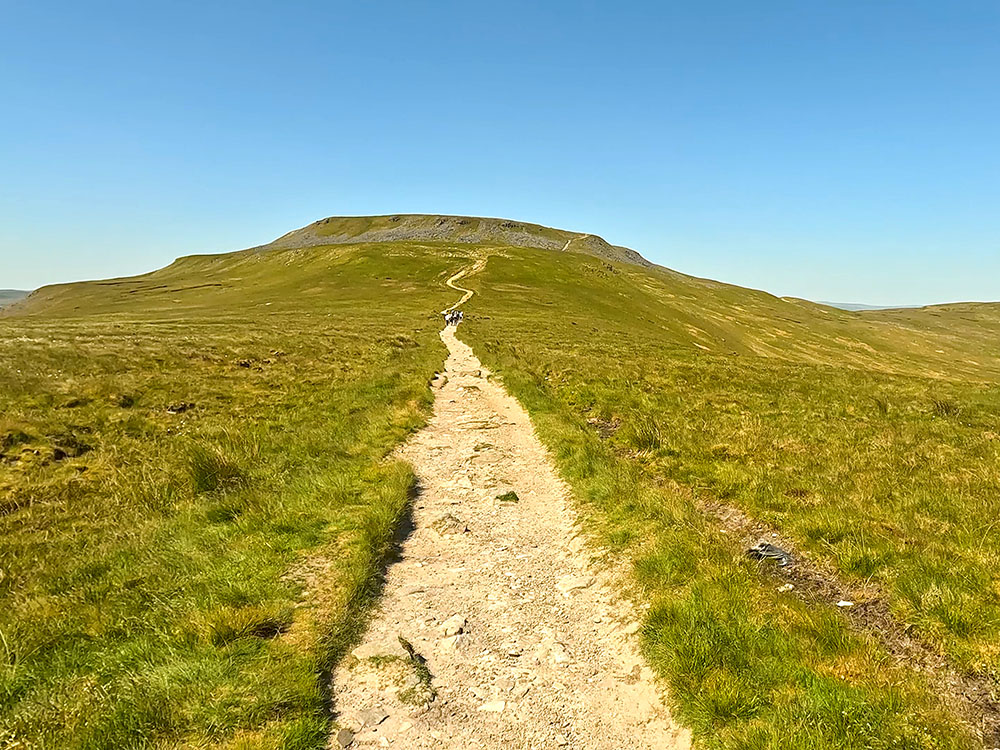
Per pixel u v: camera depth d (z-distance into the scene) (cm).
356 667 449
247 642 449
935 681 427
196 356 1600
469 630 488
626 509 622
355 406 1057
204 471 699
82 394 1079
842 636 454
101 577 520
